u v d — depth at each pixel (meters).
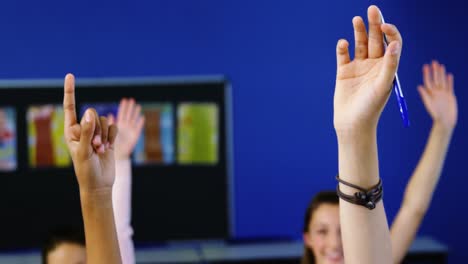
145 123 5.63
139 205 5.68
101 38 5.64
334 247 2.81
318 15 5.71
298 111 5.73
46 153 5.64
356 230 1.31
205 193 5.70
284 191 5.75
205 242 5.71
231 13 5.69
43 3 5.61
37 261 5.35
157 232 5.68
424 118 5.76
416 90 5.77
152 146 5.65
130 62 5.65
